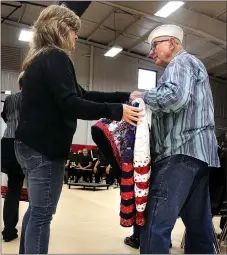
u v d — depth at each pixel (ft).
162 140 4.76
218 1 26.04
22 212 11.84
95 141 5.36
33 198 4.32
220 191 7.89
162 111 4.62
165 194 4.53
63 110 4.18
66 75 4.21
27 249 4.25
